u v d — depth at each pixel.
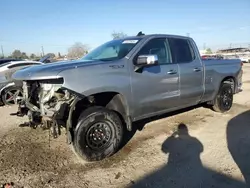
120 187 3.25
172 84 4.91
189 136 4.96
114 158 4.07
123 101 4.20
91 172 3.65
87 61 4.22
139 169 3.69
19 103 4.61
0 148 4.61
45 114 3.84
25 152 4.40
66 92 3.60
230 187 3.17
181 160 3.94
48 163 3.96
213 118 6.14
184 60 5.29
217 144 4.52
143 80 4.39
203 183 3.27
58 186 3.31
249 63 35.97
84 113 3.77
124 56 4.31
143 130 5.35
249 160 3.87
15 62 9.55
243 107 7.30
